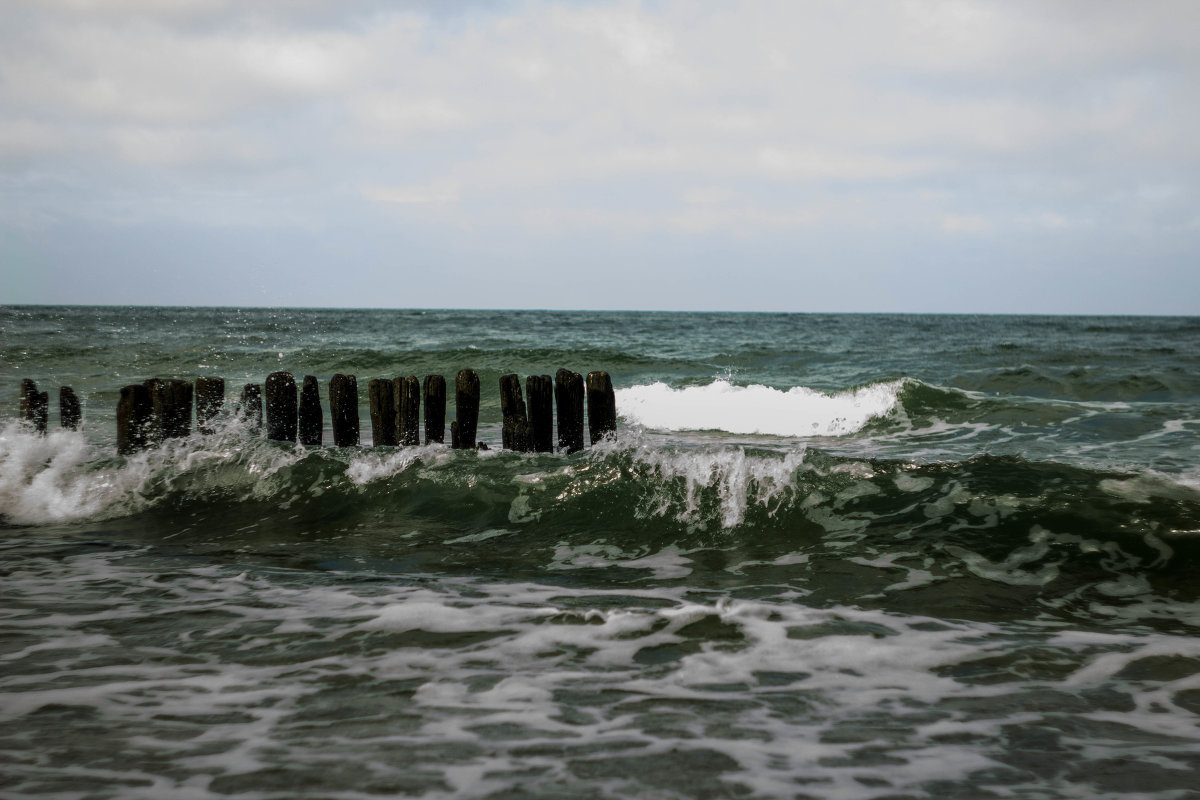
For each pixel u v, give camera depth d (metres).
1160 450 9.88
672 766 2.94
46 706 3.43
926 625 4.59
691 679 3.80
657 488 7.11
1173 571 5.37
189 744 3.08
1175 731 3.27
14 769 2.87
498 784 2.79
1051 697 3.62
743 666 3.96
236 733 3.18
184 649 4.13
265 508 7.40
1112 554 5.63
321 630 4.41
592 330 44.31
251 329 41.75
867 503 6.68
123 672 3.82
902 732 3.26
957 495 6.58
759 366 22.16
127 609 4.77
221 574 5.55
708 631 4.45
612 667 3.94
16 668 3.86
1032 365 21.27
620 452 7.69
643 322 61.28
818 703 3.54
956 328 54.72
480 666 3.93
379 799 2.68
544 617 4.65
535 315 89.25
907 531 6.24
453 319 64.19
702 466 7.25
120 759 2.95
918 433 11.91
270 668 3.89
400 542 6.48
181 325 45.97
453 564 5.89
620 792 2.74
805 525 6.52
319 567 5.78
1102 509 6.16
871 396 13.58
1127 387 16.55
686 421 13.27
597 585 5.35
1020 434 11.41
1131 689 3.71
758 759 3.01
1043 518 6.14
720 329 47.38
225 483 7.82
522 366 21.31
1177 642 4.32
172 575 5.52
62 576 5.48
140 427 8.57
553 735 3.20
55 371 19.94
